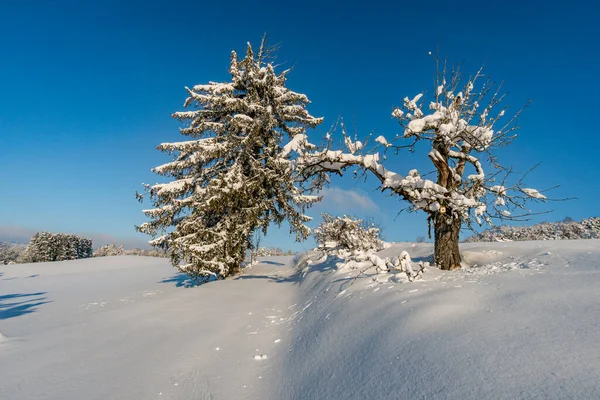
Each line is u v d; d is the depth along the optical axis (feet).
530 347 9.80
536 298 13.92
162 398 14.99
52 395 14.96
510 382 8.32
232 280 50.03
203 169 54.44
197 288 44.39
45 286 61.16
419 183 29.19
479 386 8.56
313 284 39.09
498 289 16.55
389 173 31.76
